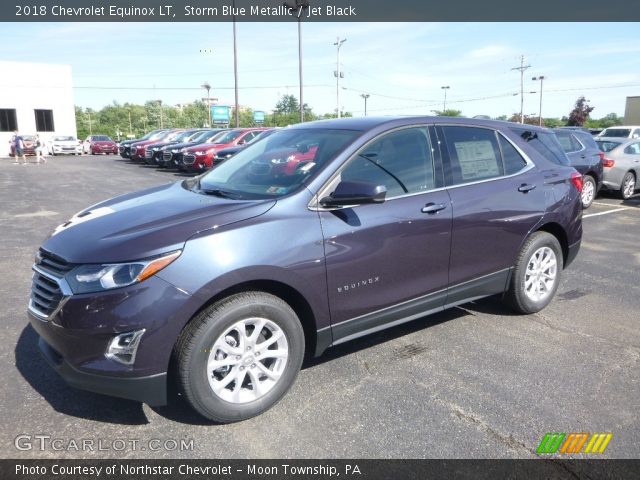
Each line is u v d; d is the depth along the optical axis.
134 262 2.74
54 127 40.75
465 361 3.83
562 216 4.76
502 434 2.95
